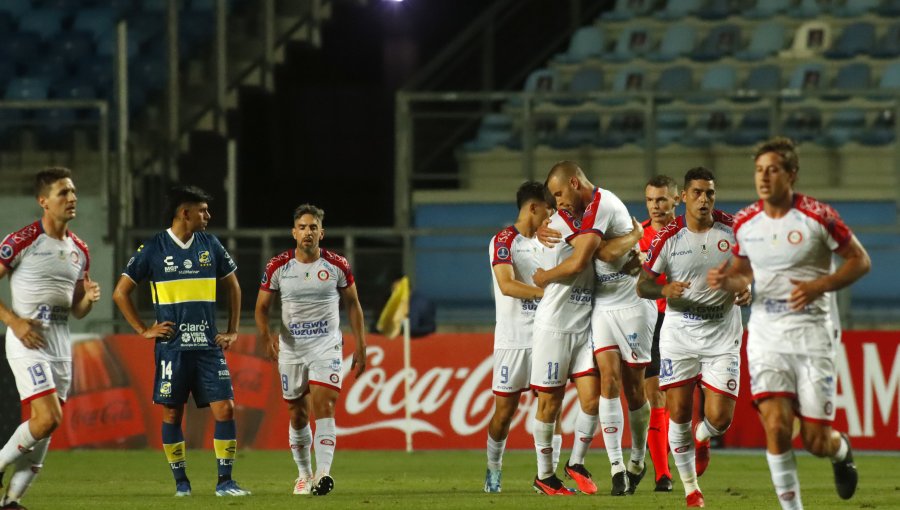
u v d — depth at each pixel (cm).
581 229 2861
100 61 6662
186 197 3123
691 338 2795
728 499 2928
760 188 2141
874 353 4691
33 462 2717
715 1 7219
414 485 3428
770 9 7062
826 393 2158
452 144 6481
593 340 2989
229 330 3209
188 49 6656
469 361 4903
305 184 8200
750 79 6669
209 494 3150
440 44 8025
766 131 6125
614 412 2969
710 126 6231
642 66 6875
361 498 2962
